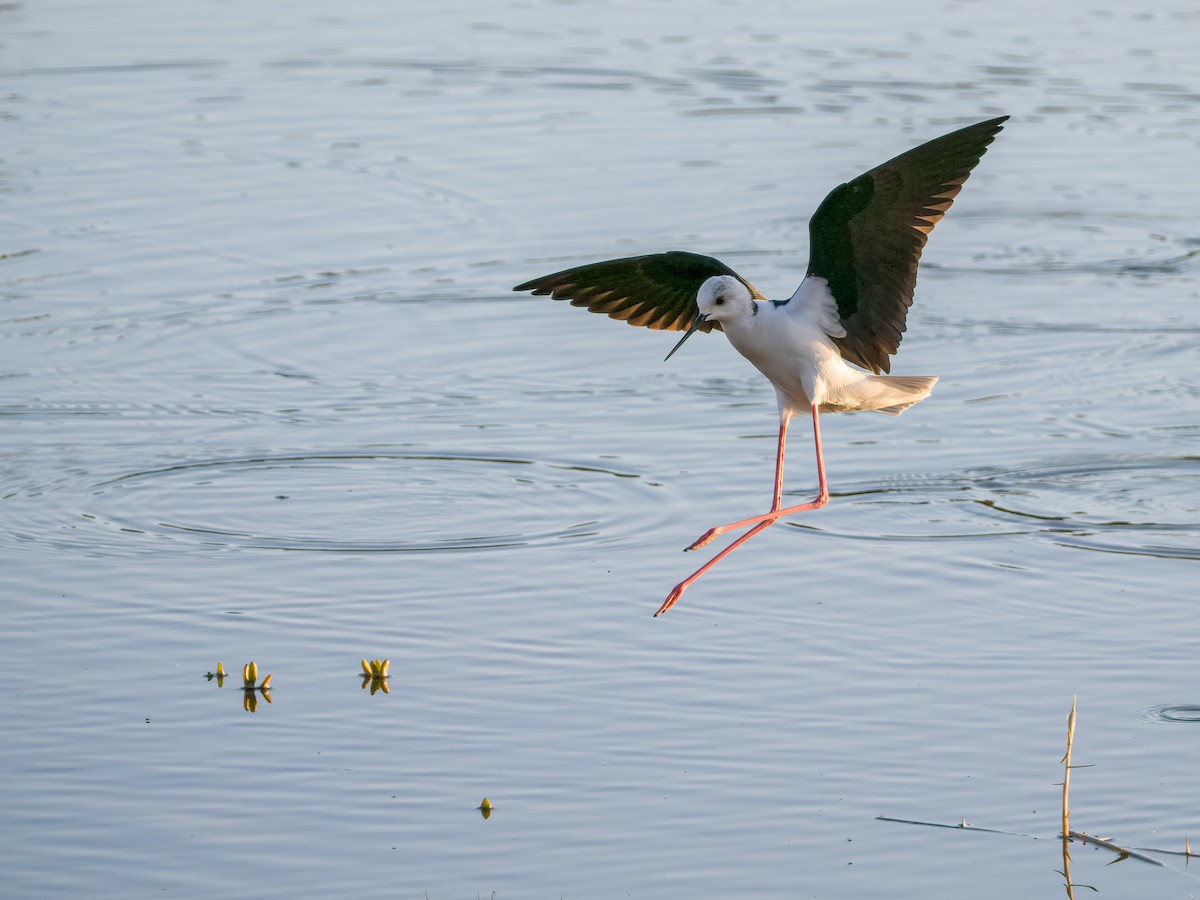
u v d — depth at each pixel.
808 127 24.91
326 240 20.80
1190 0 31.73
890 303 10.12
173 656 11.37
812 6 31.42
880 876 8.82
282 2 31.80
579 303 10.69
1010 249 21.20
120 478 14.57
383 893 8.70
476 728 10.40
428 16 30.92
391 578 12.63
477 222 21.42
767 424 16.03
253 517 13.81
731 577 12.66
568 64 27.88
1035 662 11.22
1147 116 25.53
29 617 11.91
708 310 10.02
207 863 8.96
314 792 9.66
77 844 9.12
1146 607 12.02
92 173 22.91
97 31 29.75
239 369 17.25
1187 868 8.85
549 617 11.98
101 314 18.52
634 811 9.46
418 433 15.70
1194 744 10.11
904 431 15.81
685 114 25.52
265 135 24.64
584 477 14.70
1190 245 21.12
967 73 27.28
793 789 9.69
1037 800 9.55
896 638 11.61
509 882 8.79
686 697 10.78
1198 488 14.27
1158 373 17.14
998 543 13.20
